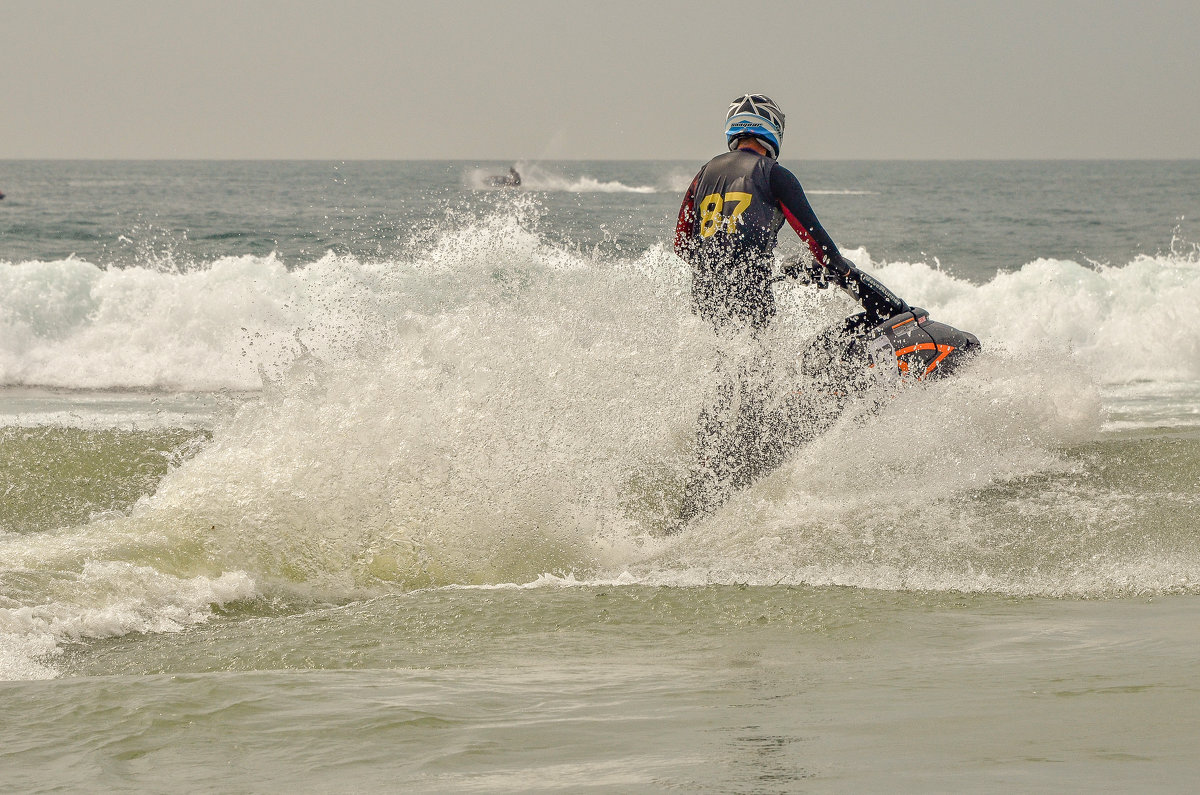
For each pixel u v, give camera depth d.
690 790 4.81
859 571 13.37
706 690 7.64
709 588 12.75
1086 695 6.86
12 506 17.17
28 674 10.07
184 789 5.34
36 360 42.88
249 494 15.17
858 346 19.16
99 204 170.62
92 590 12.64
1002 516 15.88
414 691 7.62
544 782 5.08
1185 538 14.45
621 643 10.26
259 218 120.94
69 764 5.93
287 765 5.72
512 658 9.66
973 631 10.13
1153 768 4.81
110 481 18.84
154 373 42.62
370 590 13.82
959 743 5.58
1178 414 28.47
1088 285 51.03
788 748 5.64
